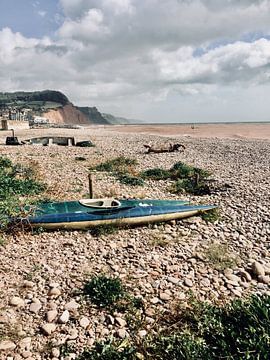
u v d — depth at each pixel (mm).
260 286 8516
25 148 35750
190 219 13297
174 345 6094
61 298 7742
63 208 12383
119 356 5805
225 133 78875
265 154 32781
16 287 8180
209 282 8633
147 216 12430
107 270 9156
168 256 10102
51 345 6223
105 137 58938
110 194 16672
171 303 7617
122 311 7301
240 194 16781
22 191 16141
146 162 27484
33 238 11156
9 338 6371
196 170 22328
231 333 6039
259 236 11828
